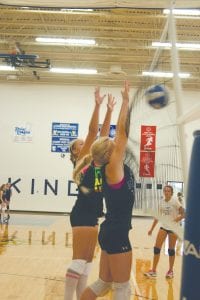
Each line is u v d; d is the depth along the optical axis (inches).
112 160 111.6
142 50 620.4
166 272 301.3
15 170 791.1
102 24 532.7
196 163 62.4
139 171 219.1
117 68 648.4
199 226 60.6
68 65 700.7
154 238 484.1
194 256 60.4
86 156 140.0
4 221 630.5
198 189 61.6
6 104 797.2
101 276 119.6
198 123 458.0
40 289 240.2
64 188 788.0
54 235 484.7
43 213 778.2
